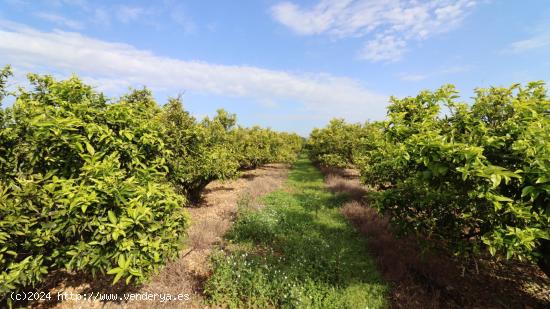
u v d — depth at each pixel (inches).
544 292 157.0
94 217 104.0
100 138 124.6
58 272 151.9
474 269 179.2
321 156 627.2
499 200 102.5
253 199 350.9
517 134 106.1
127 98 242.5
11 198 101.0
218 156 315.6
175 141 254.2
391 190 159.2
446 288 157.2
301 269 169.5
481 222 133.0
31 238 101.0
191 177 266.2
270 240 224.5
